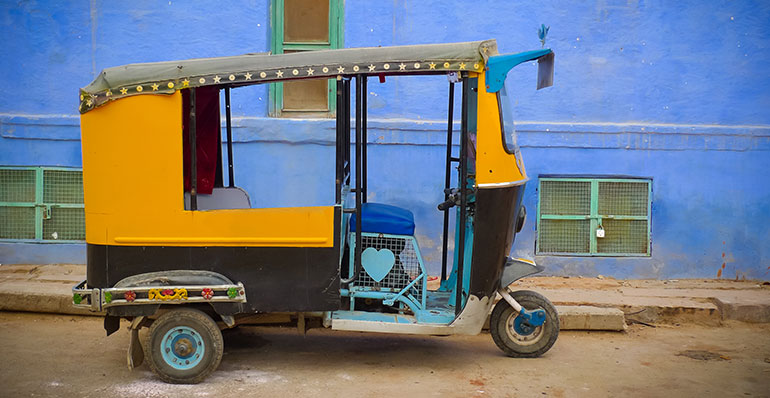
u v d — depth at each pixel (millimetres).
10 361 4777
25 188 7059
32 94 7016
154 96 4281
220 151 5438
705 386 4562
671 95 7160
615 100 7160
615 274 7219
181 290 4281
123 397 4113
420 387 4398
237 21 7012
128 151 4297
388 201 7055
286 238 4355
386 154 7023
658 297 6520
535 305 5020
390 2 7027
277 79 4316
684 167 7160
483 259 4527
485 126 4434
